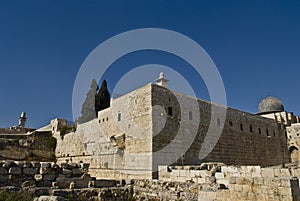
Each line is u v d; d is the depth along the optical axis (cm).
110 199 1711
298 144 4344
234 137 3206
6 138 4112
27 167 1551
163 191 1753
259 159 3531
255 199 1120
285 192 1033
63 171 1680
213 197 1303
